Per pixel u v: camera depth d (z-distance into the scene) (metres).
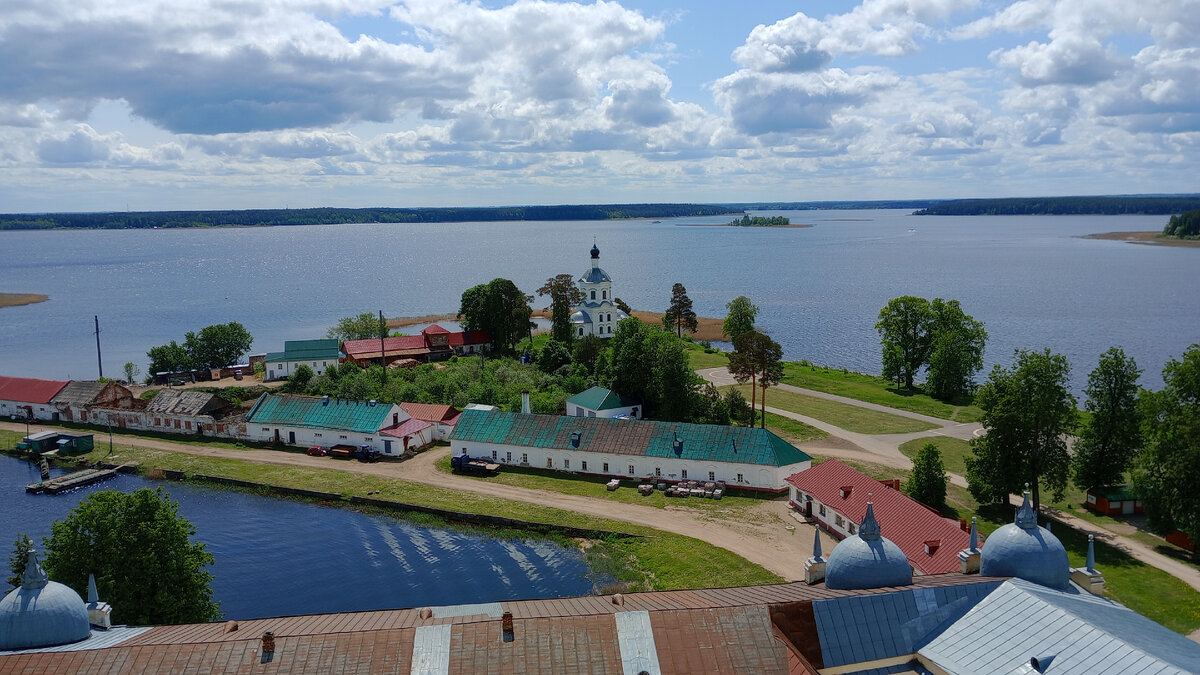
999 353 188.00
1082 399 146.50
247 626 43.81
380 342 175.88
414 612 46.25
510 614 41.06
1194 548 71.00
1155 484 72.75
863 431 114.31
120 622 51.62
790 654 39.72
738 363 112.50
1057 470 78.56
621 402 118.00
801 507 85.19
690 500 89.81
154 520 54.97
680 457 94.12
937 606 42.16
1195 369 73.38
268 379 157.38
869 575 45.03
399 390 131.88
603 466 98.31
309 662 38.62
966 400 136.38
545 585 72.12
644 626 40.81
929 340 146.12
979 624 40.50
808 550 75.88
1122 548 73.25
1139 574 67.50
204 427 119.69
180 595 54.28
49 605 40.25
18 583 54.47
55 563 52.62
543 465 101.44
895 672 40.25
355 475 101.06
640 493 92.19
